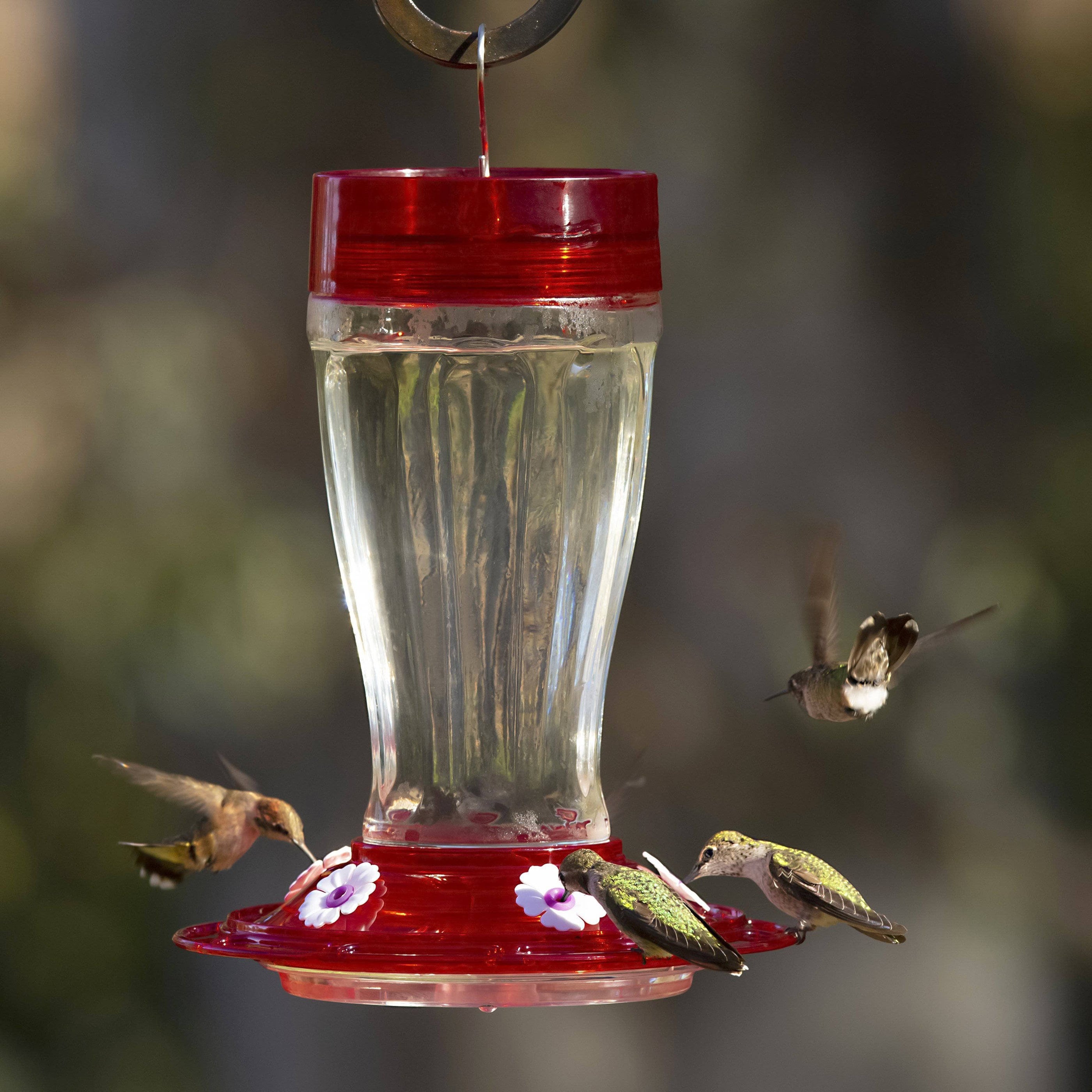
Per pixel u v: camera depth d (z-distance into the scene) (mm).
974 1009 14000
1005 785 14008
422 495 5457
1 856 13250
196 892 13781
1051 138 14461
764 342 14312
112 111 14500
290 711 13484
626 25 14414
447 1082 14008
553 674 5473
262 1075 13984
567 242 5191
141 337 13961
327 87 14391
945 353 14398
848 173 14398
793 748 13883
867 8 14461
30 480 13562
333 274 5270
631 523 5625
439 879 4910
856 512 14156
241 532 13547
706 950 4516
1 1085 12953
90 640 13250
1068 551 14156
